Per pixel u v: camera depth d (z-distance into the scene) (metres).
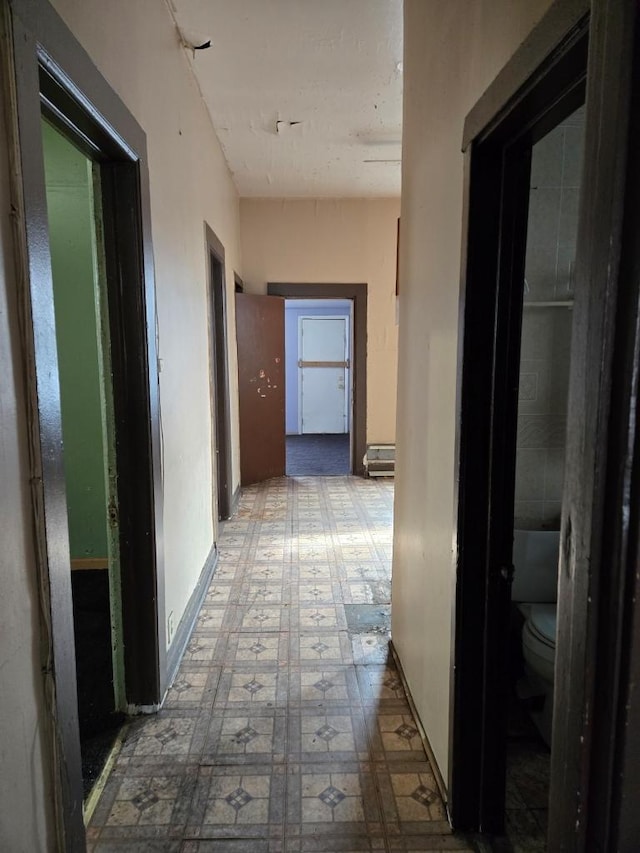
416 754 1.68
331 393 8.71
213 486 3.29
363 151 3.85
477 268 1.26
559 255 1.87
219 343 3.97
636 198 0.45
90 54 1.33
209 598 2.78
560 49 0.80
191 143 2.69
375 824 1.43
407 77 1.93
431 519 1.64
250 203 5.06
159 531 1.87
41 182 0.98
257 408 5.16
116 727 1.80
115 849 1.36
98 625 2.53
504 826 1.44
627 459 0.47
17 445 0.92
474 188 1.24
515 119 1.06
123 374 1.73
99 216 1.67
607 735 0.50
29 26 0.95
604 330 0.49
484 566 1.35
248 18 2.26
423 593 1.75
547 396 1.94
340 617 2.57
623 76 0.45
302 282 5.20
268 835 1.40
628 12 0.44
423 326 1.73
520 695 1.83
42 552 0.98
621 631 0.48
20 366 0.93
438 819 1.45
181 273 2.43
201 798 1.51
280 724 1.82
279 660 2.21
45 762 1.01
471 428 1.31
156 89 1.99
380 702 1.94
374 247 5.17
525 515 2.00
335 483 5.21
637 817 0.50
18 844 0.91
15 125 0.90
